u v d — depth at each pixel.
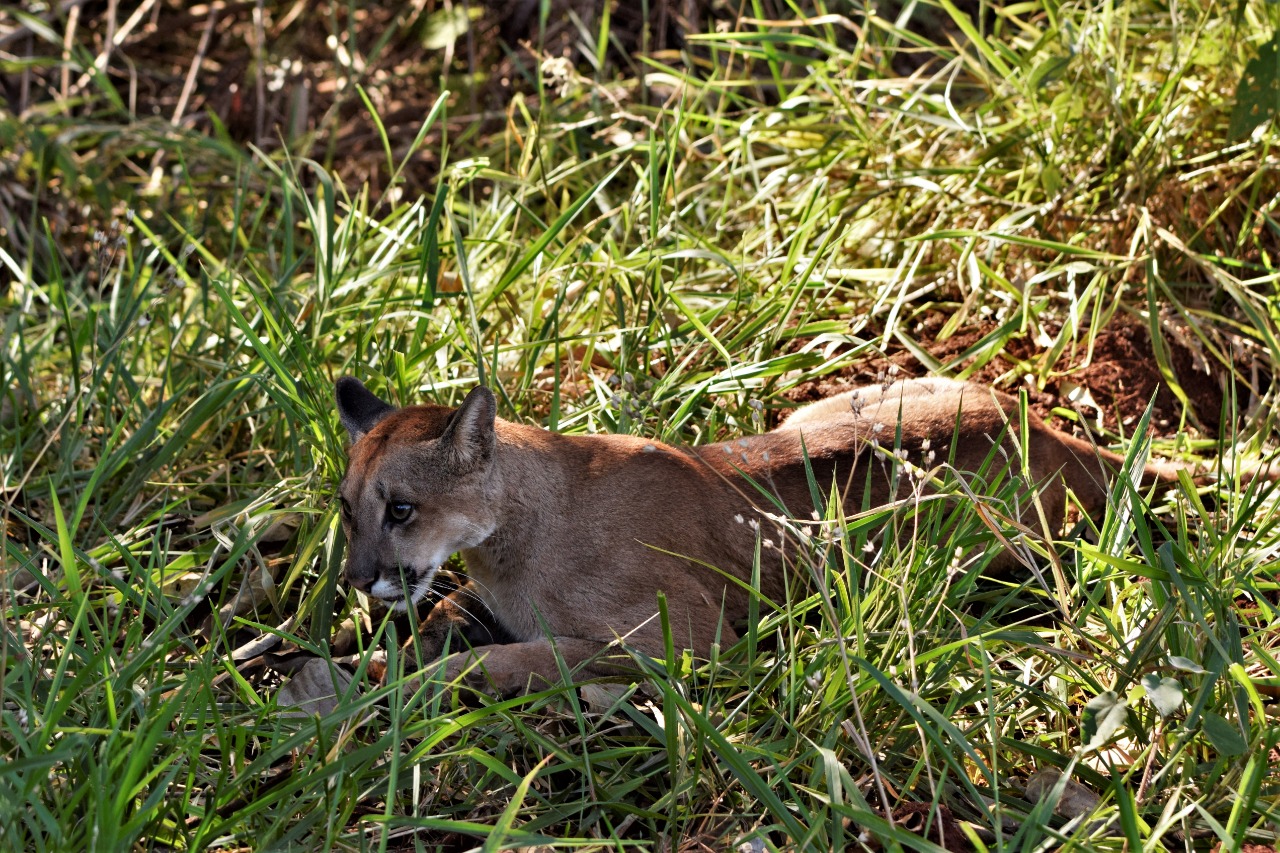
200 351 8.72
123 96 13.88
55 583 6.12
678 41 12.80
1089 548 5.34
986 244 8.98
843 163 9.77
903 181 9.23
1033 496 6.00
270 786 5.16
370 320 8.57
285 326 7.59
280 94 13.47
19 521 7.44
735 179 10.34
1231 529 5.69
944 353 8.60
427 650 6.49
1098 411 7.97
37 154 11.59
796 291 7.90
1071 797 4.98
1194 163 9.09
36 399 8.80
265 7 14.27
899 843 4.50
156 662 5.69
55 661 5.88
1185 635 5.27
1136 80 9.45
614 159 10.88
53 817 4.53
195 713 5.33
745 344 8.26
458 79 12.95
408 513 6.07
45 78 13.72
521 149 10.73
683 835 5.00
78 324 9.50
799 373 8.38
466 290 7.61
